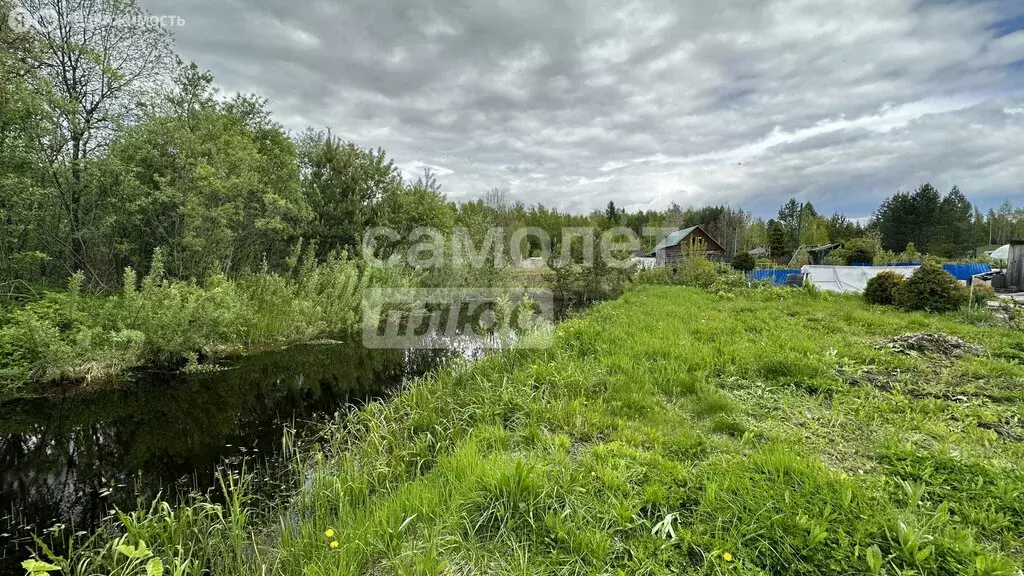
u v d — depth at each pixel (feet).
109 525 10.42
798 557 7.12
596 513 8.45
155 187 29.68
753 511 8.17
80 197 27.14
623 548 7.70
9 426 16.22
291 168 42.50
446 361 24.64
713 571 6.95
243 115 43.09
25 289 24.03
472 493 9.18
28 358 18.95
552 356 20.12
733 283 52.44
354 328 34.58
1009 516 7.92
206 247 31.63
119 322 21.59
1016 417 12.80
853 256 90.07
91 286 27.32
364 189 52.39
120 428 16.22
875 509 8.11
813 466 9.54
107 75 27.78
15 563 9.18
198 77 35.73
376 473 11.42
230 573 8.54
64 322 21.25
